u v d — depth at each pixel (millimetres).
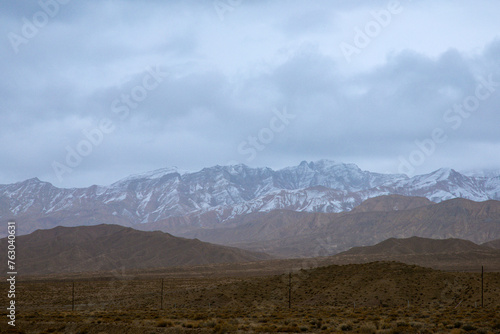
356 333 52125
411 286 94000
